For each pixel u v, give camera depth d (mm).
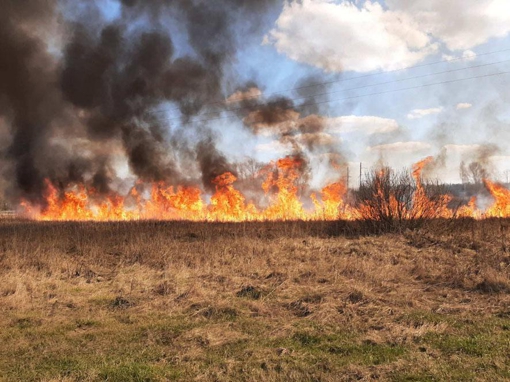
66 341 6207
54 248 13602
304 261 11406
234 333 6199
